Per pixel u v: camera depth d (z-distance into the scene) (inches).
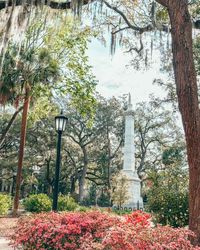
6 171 1562.5
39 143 1498.5
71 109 1557.6
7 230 378.9
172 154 1320.1
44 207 705.0
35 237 208.1
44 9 339.9
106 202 1636.3
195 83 235.1
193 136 227.0
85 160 1599.4
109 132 1662.2
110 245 159.0
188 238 213.3
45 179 1635.1
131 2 404.2
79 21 326.0
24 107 696.4
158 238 166.4
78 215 230.7
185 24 242.5
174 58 241.8
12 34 329.4
